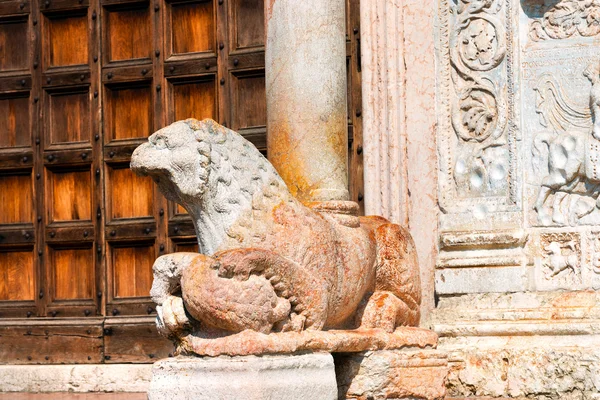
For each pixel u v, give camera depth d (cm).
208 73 1112
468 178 1021
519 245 992
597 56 987
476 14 1030
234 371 724
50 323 1135
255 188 788
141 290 1123
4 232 1167
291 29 914
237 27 1108
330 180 905
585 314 955
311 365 757
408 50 1034
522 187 1002
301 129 906
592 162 973
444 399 870
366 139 1032
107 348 1116
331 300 802
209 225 783
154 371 750
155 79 1130
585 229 979
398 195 1023
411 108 1030
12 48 1175
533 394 941
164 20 1130
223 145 785
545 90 1002
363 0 1039
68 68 1164
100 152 1145
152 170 774
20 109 1171
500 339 972
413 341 848
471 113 1023
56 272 1152
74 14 1167
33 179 1164
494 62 1019
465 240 1003
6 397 1034
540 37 1009
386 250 871
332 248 799
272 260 746
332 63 917
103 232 1135
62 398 1011
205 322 744
